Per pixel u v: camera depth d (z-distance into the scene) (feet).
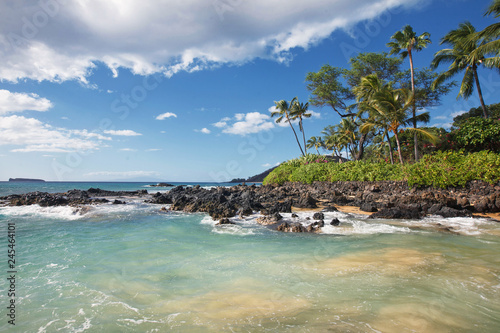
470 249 25.57
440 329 12.10
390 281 17.62
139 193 120.88
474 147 66.03
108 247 27.71
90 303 15.26
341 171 84.43
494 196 45.37
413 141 86.43
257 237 32.40
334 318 13.17
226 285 17.63
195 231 35.99
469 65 72.23
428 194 50.26
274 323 12.87
